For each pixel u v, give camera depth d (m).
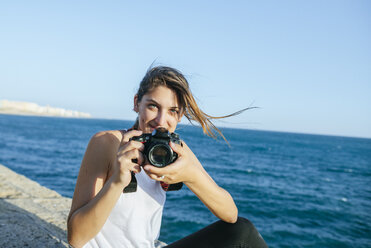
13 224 3.15
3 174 6.20
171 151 1.37
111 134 1.61
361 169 39.62
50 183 17.25
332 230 11.80
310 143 111.31
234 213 1.69
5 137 50.19
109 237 1.58
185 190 16.42
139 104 1.68
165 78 1.57
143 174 1.59
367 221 13.38
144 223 1.62
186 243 1.67
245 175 27.45
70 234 1.44
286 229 11.65
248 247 1.67
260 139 116.25
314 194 19.86
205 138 94.38
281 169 34.47
